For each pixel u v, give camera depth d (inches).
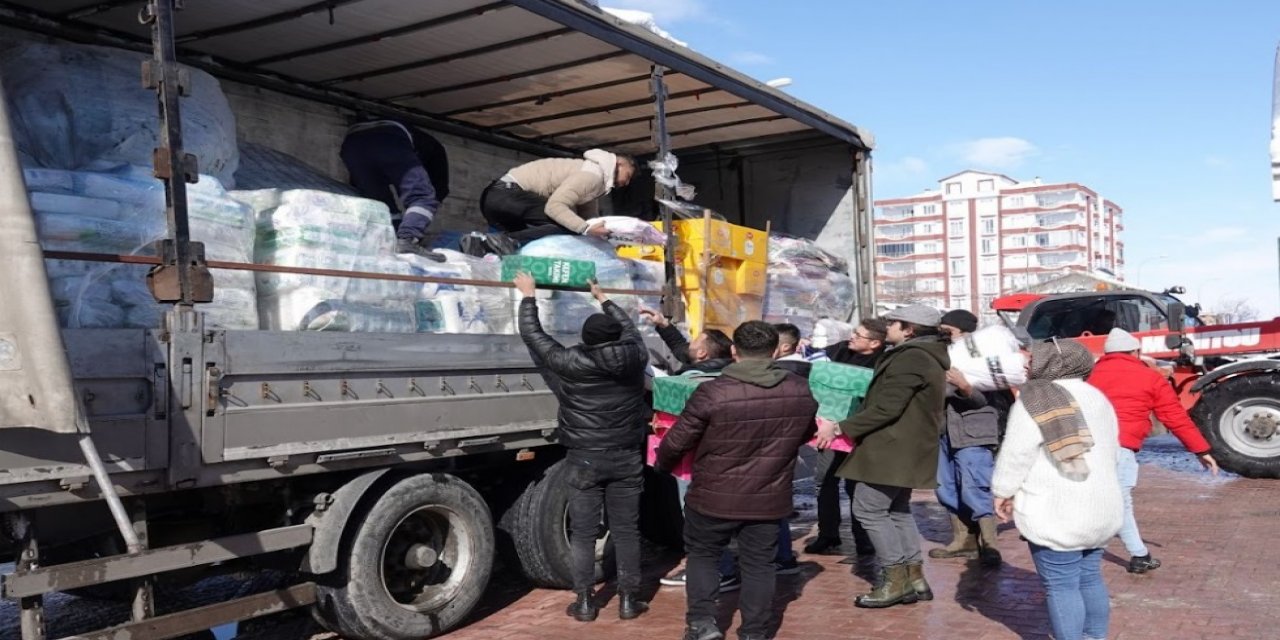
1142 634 194.7
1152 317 471.5
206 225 177.2
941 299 5388.8
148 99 201.8
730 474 185.6
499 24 259.1
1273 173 353.4
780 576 254.7
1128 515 241.1
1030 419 160.4
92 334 146.3
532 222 289.6
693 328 274.7
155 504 173.6
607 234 269.9
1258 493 367.9
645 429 234.7
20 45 204.4
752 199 394.6
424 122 349.4
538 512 234.8
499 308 233.9
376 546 193.9
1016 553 273.3
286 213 194.9
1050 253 5216.5
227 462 162.9
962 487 258.1
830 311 356.2
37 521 151.2
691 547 192.2
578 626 213.9
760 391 186.2
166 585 179.8
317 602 192.9
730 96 325.1
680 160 409.7
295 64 293.9
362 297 201.5
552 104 336.2
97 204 166.1
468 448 205.8
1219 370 413.1
